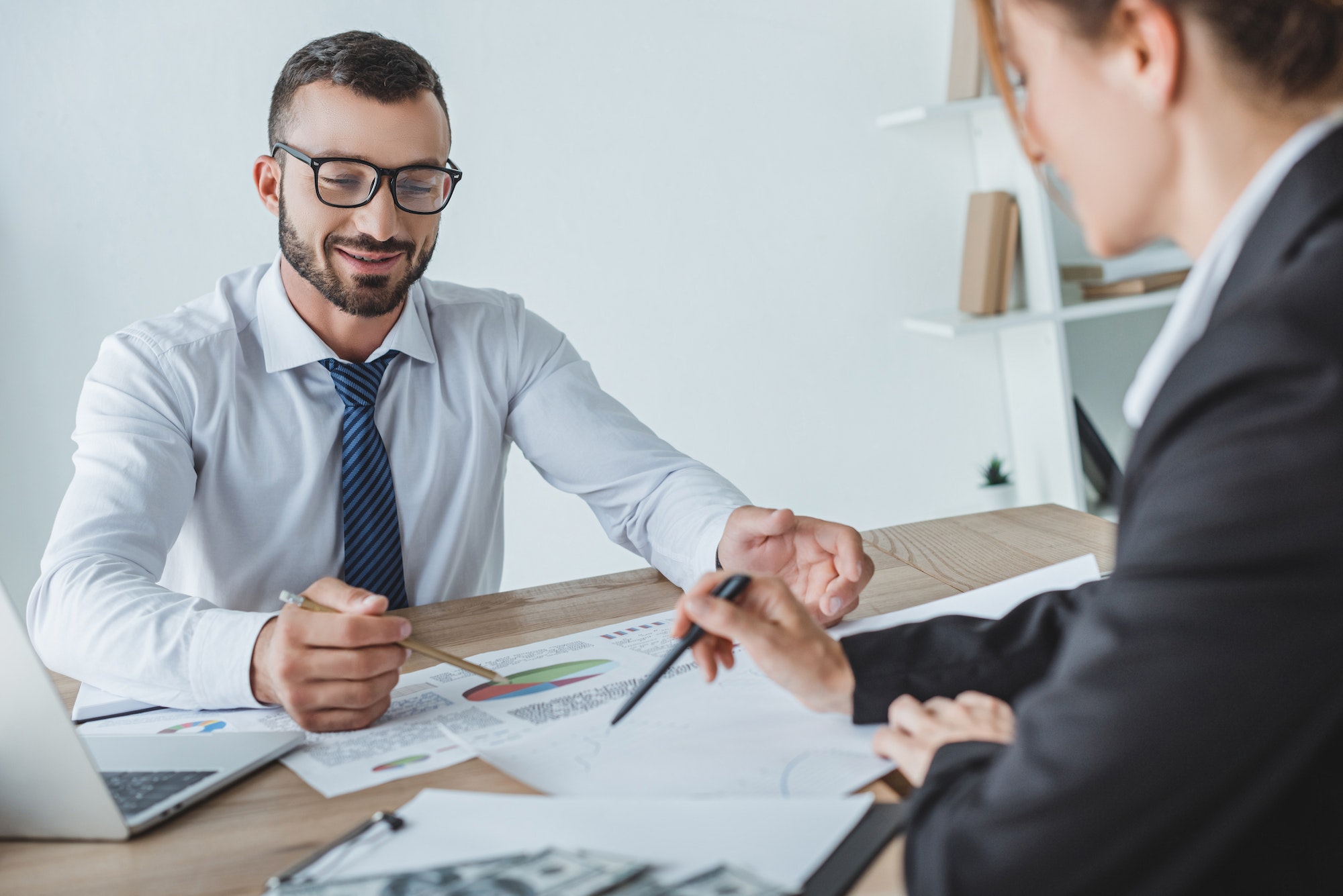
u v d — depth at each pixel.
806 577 1.06
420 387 1.40
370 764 0.74
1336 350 0.41
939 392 2.80
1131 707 0.43
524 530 2.58
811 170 2.65
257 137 2.30
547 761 0.71
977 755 0.55
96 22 2.18
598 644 0.98
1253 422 0.42
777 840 0.55
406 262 1.27
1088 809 0.43
